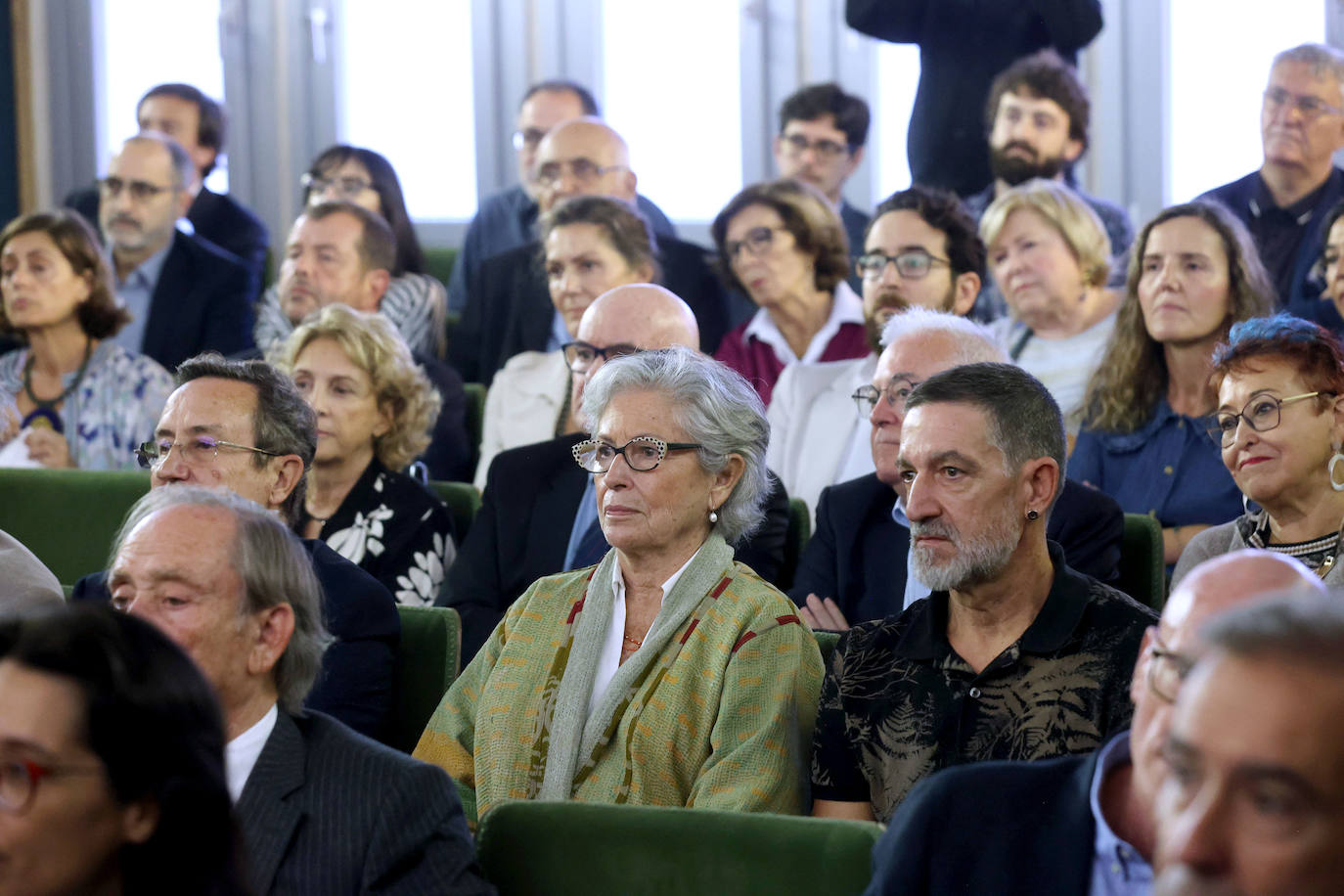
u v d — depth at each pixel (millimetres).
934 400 3309
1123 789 2459
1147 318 5508
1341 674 1489
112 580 2926
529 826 2850
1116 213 7105
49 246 6496
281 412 4285
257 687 2951
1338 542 3834
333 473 5199
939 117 7742
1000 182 7398
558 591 3771
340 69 10344
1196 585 2150
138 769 1899
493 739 3562
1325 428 3908
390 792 2836
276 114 10383
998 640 3295
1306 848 1467
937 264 6027
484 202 9109
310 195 8688
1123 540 4625
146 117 9359
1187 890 1504
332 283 7398
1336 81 6621
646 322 5137
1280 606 1571
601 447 3652
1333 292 5664
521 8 10094
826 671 3432
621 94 10016
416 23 10273
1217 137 8836
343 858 2777
